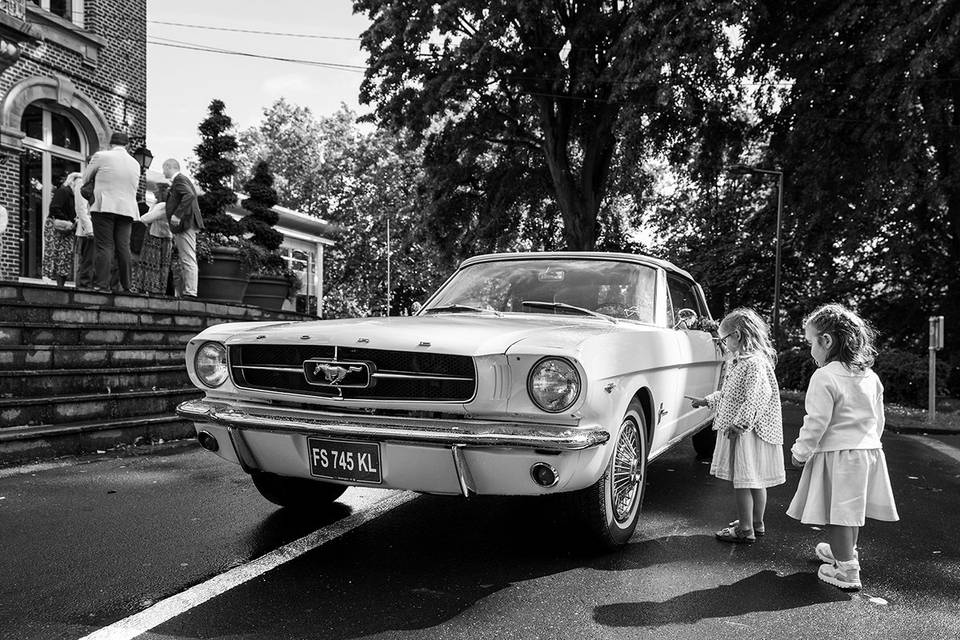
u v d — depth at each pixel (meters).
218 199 12.64
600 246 28.41
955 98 16.97
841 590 3.41
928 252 19.33
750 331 4.10
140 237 10.23
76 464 5.64
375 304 43.78
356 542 3.92
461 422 3.31
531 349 3.25
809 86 17.61
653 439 4.25
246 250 11.93
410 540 3.97
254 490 4.98
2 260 11.19
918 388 15.52
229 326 4.10
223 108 13.15
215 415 3.73
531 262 5.18
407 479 3.40
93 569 3.42
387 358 3.45
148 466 5.64
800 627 2.96
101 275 8.33
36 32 10.02
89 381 6.66
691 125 20.89
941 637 2.89
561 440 3.12
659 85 16.77
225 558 3.61
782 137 20.53
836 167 17.38
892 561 3.91
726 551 3.96
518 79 20.92
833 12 16.73
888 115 16.17
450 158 23.75
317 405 3.60
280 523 4.23
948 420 12.25
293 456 3.62
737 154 21.77
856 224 17.86
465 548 3.86
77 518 4.24
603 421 3.40
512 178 23.86
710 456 6.91
